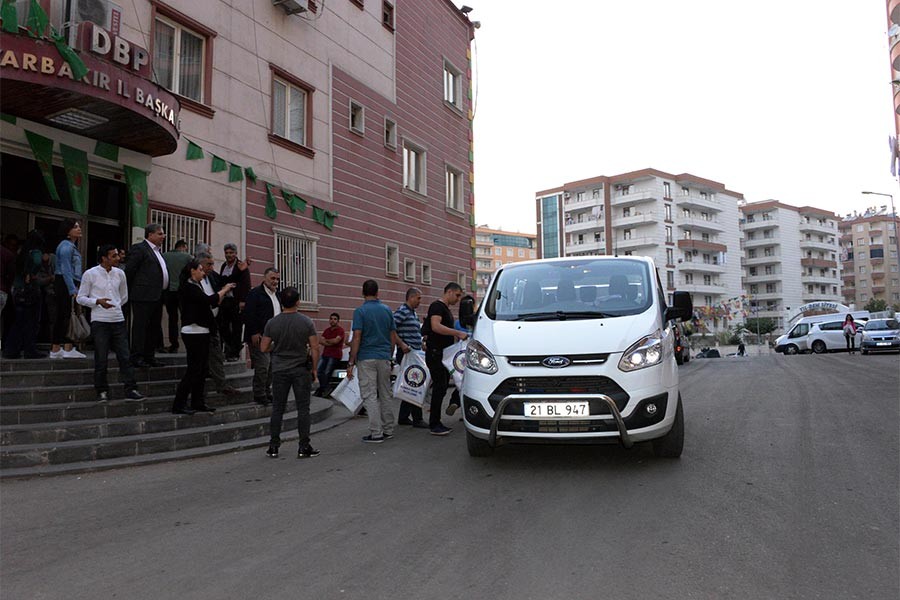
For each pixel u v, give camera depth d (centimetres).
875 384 1295
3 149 885
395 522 445
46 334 934
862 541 389
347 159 1627
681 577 339
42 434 659
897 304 10000
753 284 9531
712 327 8019
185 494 539
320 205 1514
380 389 795
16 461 615
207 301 779
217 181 1222
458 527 430
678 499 482
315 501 507
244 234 1277
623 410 532
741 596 316
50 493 546
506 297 670
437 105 2122
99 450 657
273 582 345
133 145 1015
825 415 880
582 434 533
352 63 1670
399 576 350
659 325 594
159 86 924
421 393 823
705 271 7962
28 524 459
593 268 693
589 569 352
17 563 381
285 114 1438
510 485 537
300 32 1475
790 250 9394
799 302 9400
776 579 336
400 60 1906
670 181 7856
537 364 555
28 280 805
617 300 630
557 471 580
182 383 767
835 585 327
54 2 823
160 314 882
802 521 428
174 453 693
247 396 902
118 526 452
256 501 512
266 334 702
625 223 7825
